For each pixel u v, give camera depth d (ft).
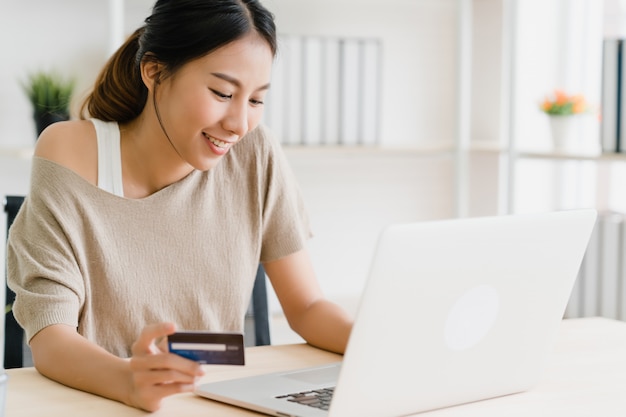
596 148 9.79
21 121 8.59
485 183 9.76
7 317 4.52
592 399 3.52
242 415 3.26
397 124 10.27
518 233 3.22
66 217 4.24
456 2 9.93
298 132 8.85
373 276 2.85
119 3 7.92
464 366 3.28
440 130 10.48
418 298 2.99
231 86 4.00
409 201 10.48
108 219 4.38
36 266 4.02
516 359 3.46
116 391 3.40
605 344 4.40
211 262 4.66
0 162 8.70
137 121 4.51
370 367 2.97
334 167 10.09
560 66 10.19
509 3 8.93
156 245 4.50
